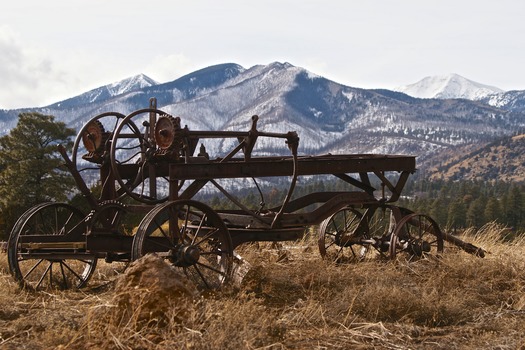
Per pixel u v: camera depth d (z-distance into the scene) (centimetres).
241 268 897
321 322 737
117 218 958
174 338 611
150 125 1004
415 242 1120
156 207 857
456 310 795
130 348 595
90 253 931
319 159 1047
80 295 859
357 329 716
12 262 882
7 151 6244
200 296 727
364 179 1187
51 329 649
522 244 1370
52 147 6225
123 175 1016
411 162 1146
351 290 830
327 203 1075
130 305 664
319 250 1173
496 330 741
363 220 1188
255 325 668
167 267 693
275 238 1020
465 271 1005
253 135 975
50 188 6019
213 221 899
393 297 801
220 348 600
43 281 965
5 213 5884
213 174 927
